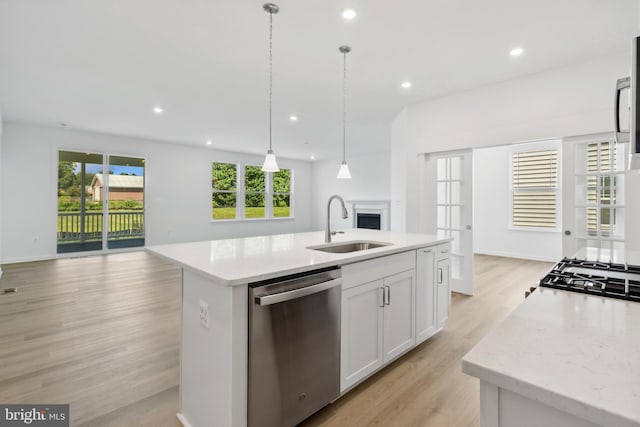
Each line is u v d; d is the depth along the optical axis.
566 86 3.24
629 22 2.49
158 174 7.42
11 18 2.44
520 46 2.87
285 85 3.80
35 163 5.98
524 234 6.47
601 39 2.74
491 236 6.90
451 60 3.14
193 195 8.00
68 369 2.25
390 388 2.07
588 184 3.18
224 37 2.73
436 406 1.90
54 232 6.20
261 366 1.47
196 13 2.38
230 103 4.51
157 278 4.73
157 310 3.40
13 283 4.43
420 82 3.67
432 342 2.74
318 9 2.33
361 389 2.06
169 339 2.73
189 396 1.71
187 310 1.74
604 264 1.51
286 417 1.58
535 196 6.36
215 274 1.45
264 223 9.49
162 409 1.85
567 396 0.56
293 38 2.74
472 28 2.58
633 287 1.16
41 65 3.28
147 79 3.64
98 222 6.82
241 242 2.53
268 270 1.53
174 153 7.66
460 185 4.10
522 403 0.64
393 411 1.85
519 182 6.55
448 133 4.09
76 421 1.74
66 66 3.30
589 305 1.01
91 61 3.19
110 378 2.15
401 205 4.70
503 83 3.64
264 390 1.48
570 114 3.21
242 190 9.01
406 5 2.28
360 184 9.33
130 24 2.53
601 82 3.05
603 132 3.05
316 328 1.71
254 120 5.42
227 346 1.41
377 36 2.70
